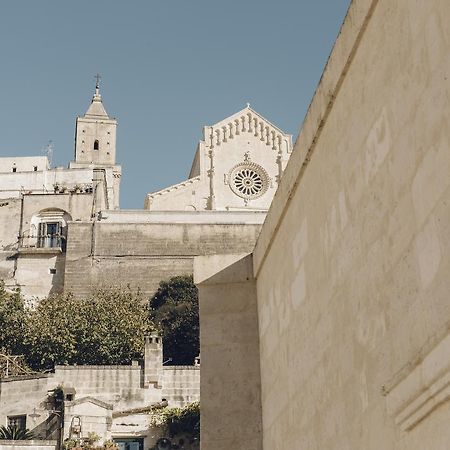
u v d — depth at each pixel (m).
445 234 5.31
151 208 84.06
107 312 55.38
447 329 5.20
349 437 7.24
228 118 89.25
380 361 6.47
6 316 53.88
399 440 6.03
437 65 5.49
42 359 51.81
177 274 68.31
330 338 7.91
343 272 7.54
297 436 9.05
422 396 5.52
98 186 73.62
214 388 11.21
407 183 6.00
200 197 85.62
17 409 42.19
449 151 5.27
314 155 8.67
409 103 6.00
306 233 8.97
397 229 6.19
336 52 7.76
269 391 10.59
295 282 9.41
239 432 10.94
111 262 68.19
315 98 8.49
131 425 40.84
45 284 67.44
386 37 6.52
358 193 7.16
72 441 38.31
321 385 8.16
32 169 99.88
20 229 70.94
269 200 87.06
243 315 11.59
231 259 11.91
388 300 6.33
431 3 5.62
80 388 42.72
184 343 56.53
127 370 43.25
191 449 40.25
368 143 6.91
